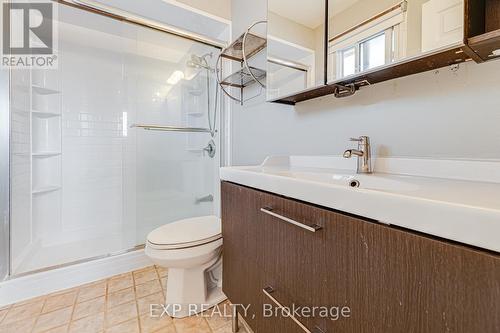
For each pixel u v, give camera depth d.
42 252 1.71
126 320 1.15
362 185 0.79
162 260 1.09
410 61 0.73
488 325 0.32
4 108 1.32
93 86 2.12
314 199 0.59
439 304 0.37
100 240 1.96
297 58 1.16
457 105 0.72
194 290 1.20
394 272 0.43
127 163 2.22
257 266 0.82
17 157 1.48
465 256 0.34
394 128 0.87
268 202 0.75
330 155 1.10
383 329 0.45
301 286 0.64
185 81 2.31
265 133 1.51
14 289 1.29
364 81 0.91
